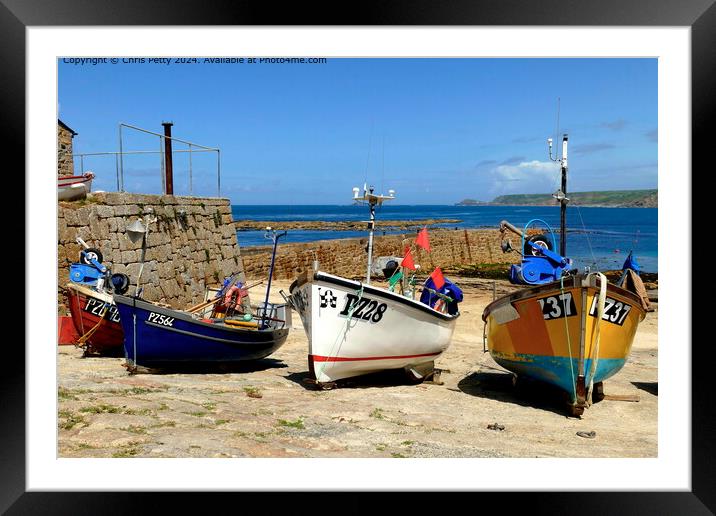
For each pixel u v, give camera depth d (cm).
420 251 3844
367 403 909
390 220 7600
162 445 663
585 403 888
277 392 964
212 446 666
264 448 674
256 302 2145
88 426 718
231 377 1080
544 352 915
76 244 1327
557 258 1024
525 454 698
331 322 945
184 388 949
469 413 891
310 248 3145
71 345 1284
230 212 2178
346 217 9756
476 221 7738
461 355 1436
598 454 710
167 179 1831
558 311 877
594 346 865
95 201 1422
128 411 780
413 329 995
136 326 1021
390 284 1102
